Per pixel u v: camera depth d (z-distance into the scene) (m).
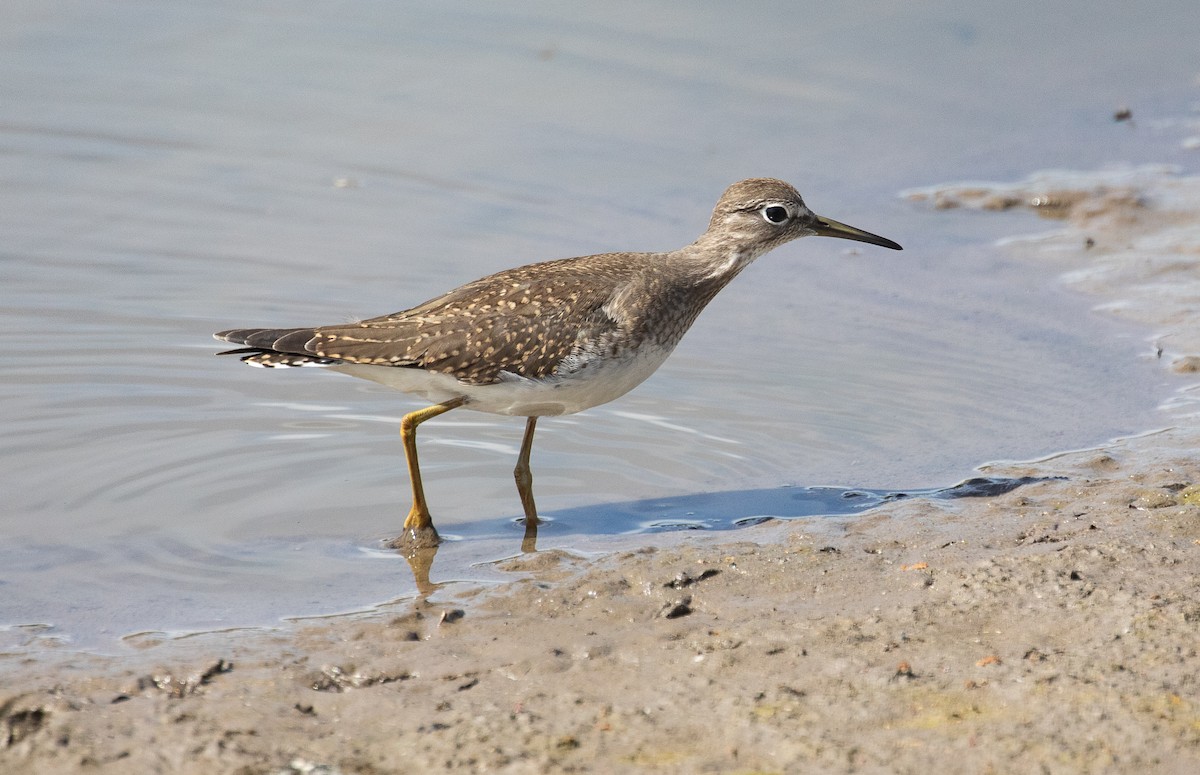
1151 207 19.03
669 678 8.73
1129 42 24.27
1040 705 8.07
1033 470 12.48
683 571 10.36
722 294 17.22
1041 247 18.22
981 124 21.64
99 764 7.89
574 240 17.91
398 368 11.41
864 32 24.16
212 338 15.53
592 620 9.70
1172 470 12.20
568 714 8.31
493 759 7.80
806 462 12.98
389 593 10.45
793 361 15.31
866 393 14.49
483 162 20.09
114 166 19.62
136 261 17.30
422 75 22.34
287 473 12.62
